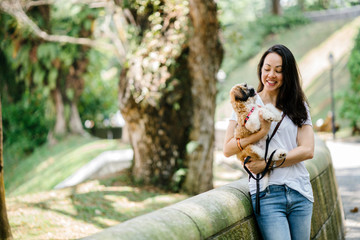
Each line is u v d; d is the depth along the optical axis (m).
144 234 1.83
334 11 31.55
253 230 2.65
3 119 20.53
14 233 5.11
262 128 2.51
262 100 2.79
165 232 1.91
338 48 26.94
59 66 17.36
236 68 31.38
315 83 25.17
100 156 11.23
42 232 5.19
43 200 6.81
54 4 14.72
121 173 8.62
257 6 42.09
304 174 2.67
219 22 7.94
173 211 2.12
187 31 7.23
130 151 11.55
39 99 19.50
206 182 7.71
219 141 15.44
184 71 7.44
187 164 7.61
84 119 24.23
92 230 5.37
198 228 2.11
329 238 3.92
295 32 32.12
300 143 2.66
